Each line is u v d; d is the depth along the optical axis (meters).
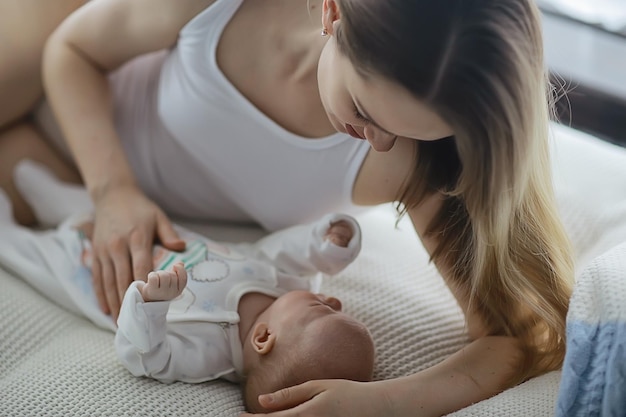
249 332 1.23
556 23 1.95
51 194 1.46
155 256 1.30
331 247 1.27
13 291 1.29
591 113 1.88
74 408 1.10
